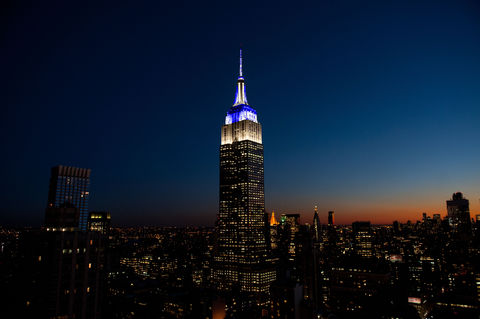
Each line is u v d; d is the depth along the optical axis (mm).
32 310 186250
